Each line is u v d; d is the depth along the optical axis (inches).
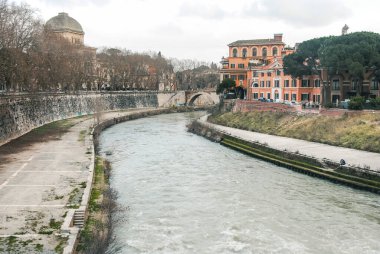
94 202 1737.2
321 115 3631.9
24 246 1270.9
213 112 5693.9
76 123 4554.6
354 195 2084.2
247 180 2379.4
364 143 2901.1
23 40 3900.1
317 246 1514.5
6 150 2790.4
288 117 3991.1
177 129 4800.7
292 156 2763.3
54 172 2174.0
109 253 1411.2
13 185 1909.4
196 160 2935.5
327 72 4242.1
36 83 4483.3
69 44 5649.6
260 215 1815.9
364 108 3560.5
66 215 1523.1
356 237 1592.0
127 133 4382.4
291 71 4471.0
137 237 1569.9
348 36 3941.9
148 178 2412.6
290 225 1706.4
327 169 2452.0
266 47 6387.8
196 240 1555.1
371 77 4131.4
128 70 7583.7
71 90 5876.0
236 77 6422.2
